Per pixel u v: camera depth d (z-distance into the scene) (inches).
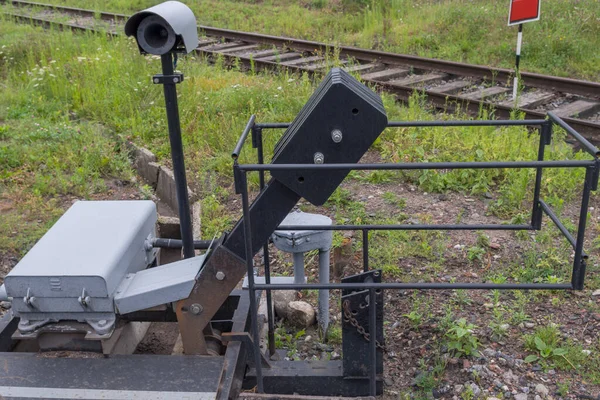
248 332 134.0
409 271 185.3
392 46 510.9
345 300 122.8
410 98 325.7
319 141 110.4
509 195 221.0
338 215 219.9
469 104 349.7
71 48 459.8
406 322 162.4
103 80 371.6
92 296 114.3
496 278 177.9
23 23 631.2
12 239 207.6
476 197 231.6
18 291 114.0
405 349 152.6
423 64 425.1
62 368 115.3
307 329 166.6
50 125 307.0
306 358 154.0
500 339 151.2
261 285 115.0
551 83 368.2
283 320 169.5
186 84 341.4
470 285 113.7
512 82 379.9
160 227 201.0
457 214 217.6
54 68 389.7
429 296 173.0
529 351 146.9
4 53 448.8
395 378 142.9
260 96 326.6
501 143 258.8
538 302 166.7
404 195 235.8
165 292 118.0
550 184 229.9
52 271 113.5
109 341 118.5
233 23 639.8
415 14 586.2
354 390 131.1
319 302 159.5
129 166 271.3
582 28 493.4
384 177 247.9
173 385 110.2
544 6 533.3
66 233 128.2
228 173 258.2
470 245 197.6
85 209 139.7
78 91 350.9
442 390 136.3
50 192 245.9
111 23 623.5
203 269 118.7
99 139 286.7
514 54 459.8
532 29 491.8
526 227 141.3
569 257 186.1
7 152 269.3
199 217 215.3
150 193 251.1
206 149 276.2
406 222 211.8
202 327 122.1
